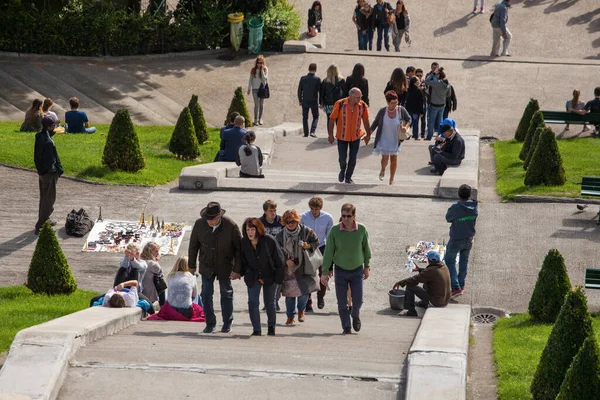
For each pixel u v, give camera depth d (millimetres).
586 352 23844
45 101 70062
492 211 53125
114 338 30281
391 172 56469
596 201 53219
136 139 59531
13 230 50594
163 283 40844
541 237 49219
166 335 31906
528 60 92562
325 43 101000
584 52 96750
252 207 53969
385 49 98312
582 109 71562
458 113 80438
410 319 39469
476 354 32062
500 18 92500
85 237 49719
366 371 26297
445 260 43062
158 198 55469
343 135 55438
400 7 95875
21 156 60719
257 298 33031
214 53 97312
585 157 63500
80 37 93688
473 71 90125
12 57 92562
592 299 41656
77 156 61031
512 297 42938
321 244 38250
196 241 33344
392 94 55375
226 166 58875
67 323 29547
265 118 81312
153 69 92312
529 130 64250
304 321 37750
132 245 40094
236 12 99188
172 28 96188
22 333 27219
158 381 25672
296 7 110312
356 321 34250
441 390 24141
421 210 53406
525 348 32312
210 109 83562
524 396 26828
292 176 60469
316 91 70875
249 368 26484
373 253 47906
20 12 92750
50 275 41812
